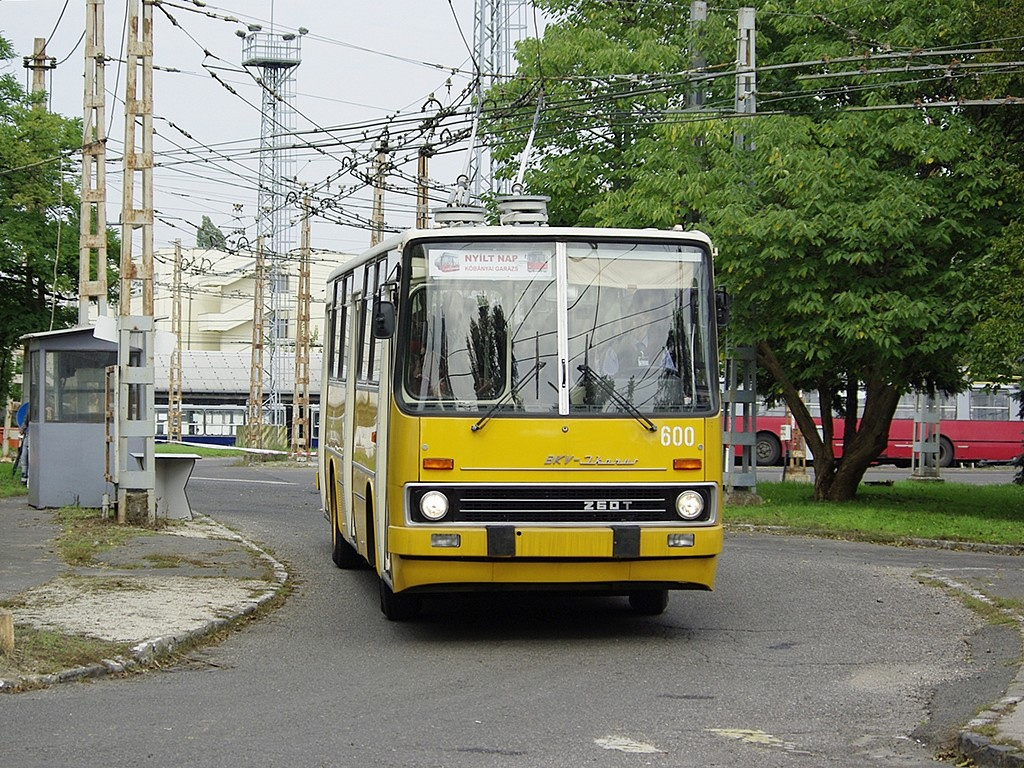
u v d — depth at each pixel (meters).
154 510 22.72
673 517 12.82
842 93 29.44
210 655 12.33
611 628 14.05
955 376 31.81
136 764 8.21
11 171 35.28
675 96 31.47
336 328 19.42
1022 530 25.14
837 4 29.27
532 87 29.58
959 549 23.48
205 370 80.56
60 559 17.95
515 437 12.64
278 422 68.31
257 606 14.79
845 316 27.08
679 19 32.69
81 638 12.15
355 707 10.04
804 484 40.25
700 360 13.16
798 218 26.61
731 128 27.83
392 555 12.91
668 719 9.68
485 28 33.97
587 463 12.70
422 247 13.02
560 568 12.56
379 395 13.83
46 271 36.91
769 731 9.34
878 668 11.80
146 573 16.92
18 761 8.27
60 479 25.17
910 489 38.28
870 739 9.13
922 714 9.92
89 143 27.34
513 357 12.84
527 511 12.60
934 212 26.44
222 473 45.19
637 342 13.05
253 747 8.68
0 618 11.27
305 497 33.34
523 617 14.79
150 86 22.94
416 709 9.98
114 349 25.30
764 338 28.36
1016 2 25.06
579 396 12.80
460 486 12.55
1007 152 27.30
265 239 58.41
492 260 13.05
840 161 26.91
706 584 12.94
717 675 11.44
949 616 14.95
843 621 14.57
